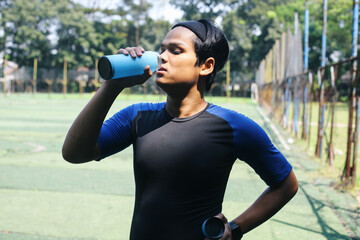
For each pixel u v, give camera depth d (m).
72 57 45.75
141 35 46.41
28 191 4.70
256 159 1.34
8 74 45.44
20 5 45.56
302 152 7.41
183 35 1.30
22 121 13.19
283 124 12.04
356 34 4.83
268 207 1.37
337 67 5.71
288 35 12.18
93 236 3.34
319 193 4.60
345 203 4.17
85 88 45.94
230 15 45.56
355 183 4.77
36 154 7.21
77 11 45.81
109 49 46.50
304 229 3.50
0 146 8.04
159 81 1.29
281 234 3.39
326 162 6.12
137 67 1.19
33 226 3.54
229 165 1.34
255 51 46.34
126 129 1.43
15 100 27.70
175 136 1.30
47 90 45.12
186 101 1.34
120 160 6.78
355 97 4.71
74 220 3.72
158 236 1.28
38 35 45.66
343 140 9.30
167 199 1.28
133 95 39.06
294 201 4.30
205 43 1.30
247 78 46.25
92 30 46.06
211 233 1.20
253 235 3.37
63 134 10.06
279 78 14.69
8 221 3.66
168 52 1.31
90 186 4.98
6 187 4.86
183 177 1.27
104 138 1.38
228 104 27.20
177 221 1.27
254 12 46.25
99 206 4.17
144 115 1.41
